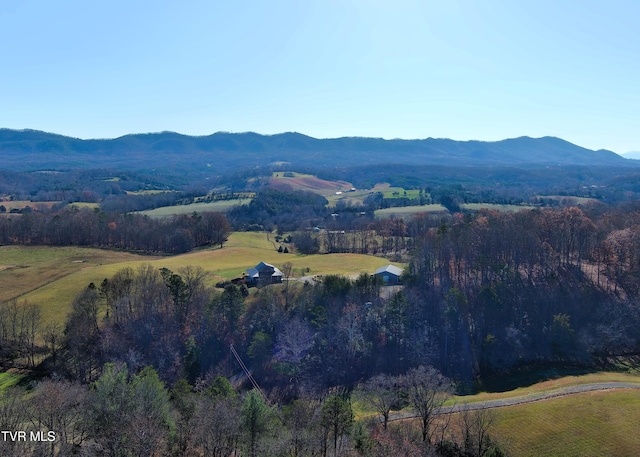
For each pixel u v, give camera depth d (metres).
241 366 81.06
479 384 80.38
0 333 83.56
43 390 51.66
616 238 106.56
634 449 53.66
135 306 88.75
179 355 80.75
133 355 75.69
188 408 49.78
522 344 88.31
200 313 88.75
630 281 100.44
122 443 41.00
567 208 128.62
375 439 48.59
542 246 109.62
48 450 43.81
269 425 47.16
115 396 46.91
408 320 89.12
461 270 108.69
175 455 44.28
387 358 84.56
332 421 47.38
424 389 58.44
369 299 96.00
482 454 50.03
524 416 60.81
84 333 80.31
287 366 80.06
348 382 79.75
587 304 96.31
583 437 55.94
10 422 46.91
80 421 47.38
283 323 87.50
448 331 87.94
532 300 97.31
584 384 73.38
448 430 56.62
